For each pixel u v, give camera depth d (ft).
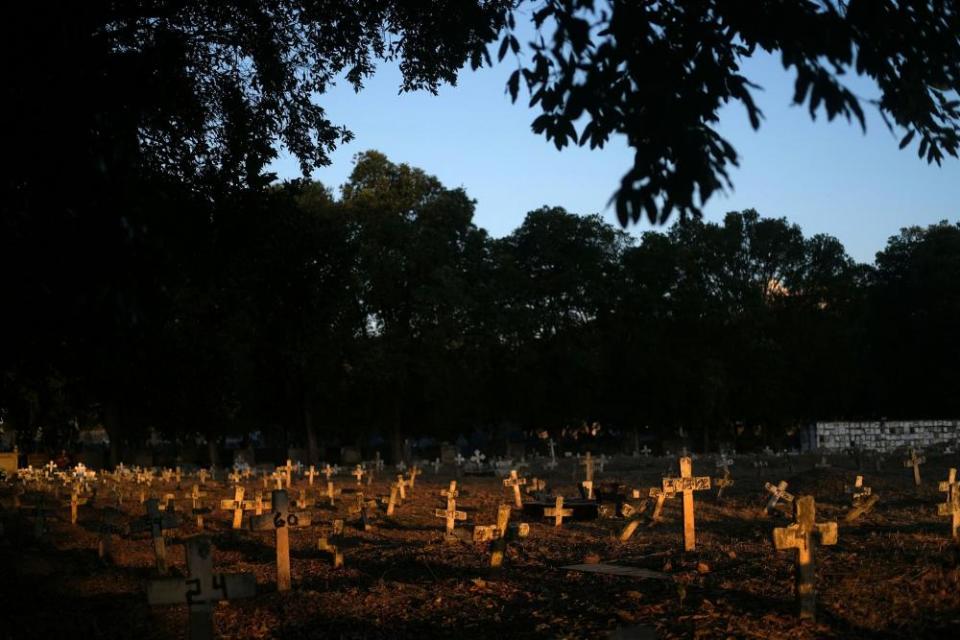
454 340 174.40
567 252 194.39
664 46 24.61
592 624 31.94
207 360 57.67
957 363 194.39
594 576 41.75
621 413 196.13
